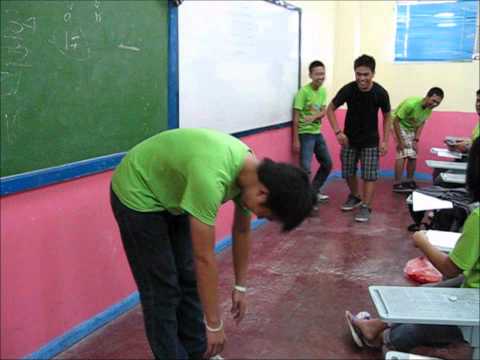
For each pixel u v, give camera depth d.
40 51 2.16
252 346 2.51
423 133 6.44
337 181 6.50
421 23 6.26
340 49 6.57
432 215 3.85
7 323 2.14
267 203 1.47
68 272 2.43
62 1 2.24
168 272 1.89
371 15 6.49
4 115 2.03
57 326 2.39
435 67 6.29
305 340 2.58
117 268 2.75
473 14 5.99
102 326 2.66
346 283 3.29
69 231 2.41
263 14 4.44
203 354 2.18
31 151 2.17
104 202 2.62
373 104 4.62
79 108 2.40
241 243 1.87
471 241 1.85
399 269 3.54
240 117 4.18
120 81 2.66
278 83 4.94
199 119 3.52
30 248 2.21
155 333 1.93
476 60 6.09
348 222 4.68
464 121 6.22
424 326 2.08
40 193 2.24
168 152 1.73
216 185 1.54
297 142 5.31
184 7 3.21
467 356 2.46
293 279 3.35
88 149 2.48
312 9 5.73
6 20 2.00
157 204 1.81
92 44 2.44
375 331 2.43
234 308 1.94
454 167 3.96
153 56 2.91
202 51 3.48
